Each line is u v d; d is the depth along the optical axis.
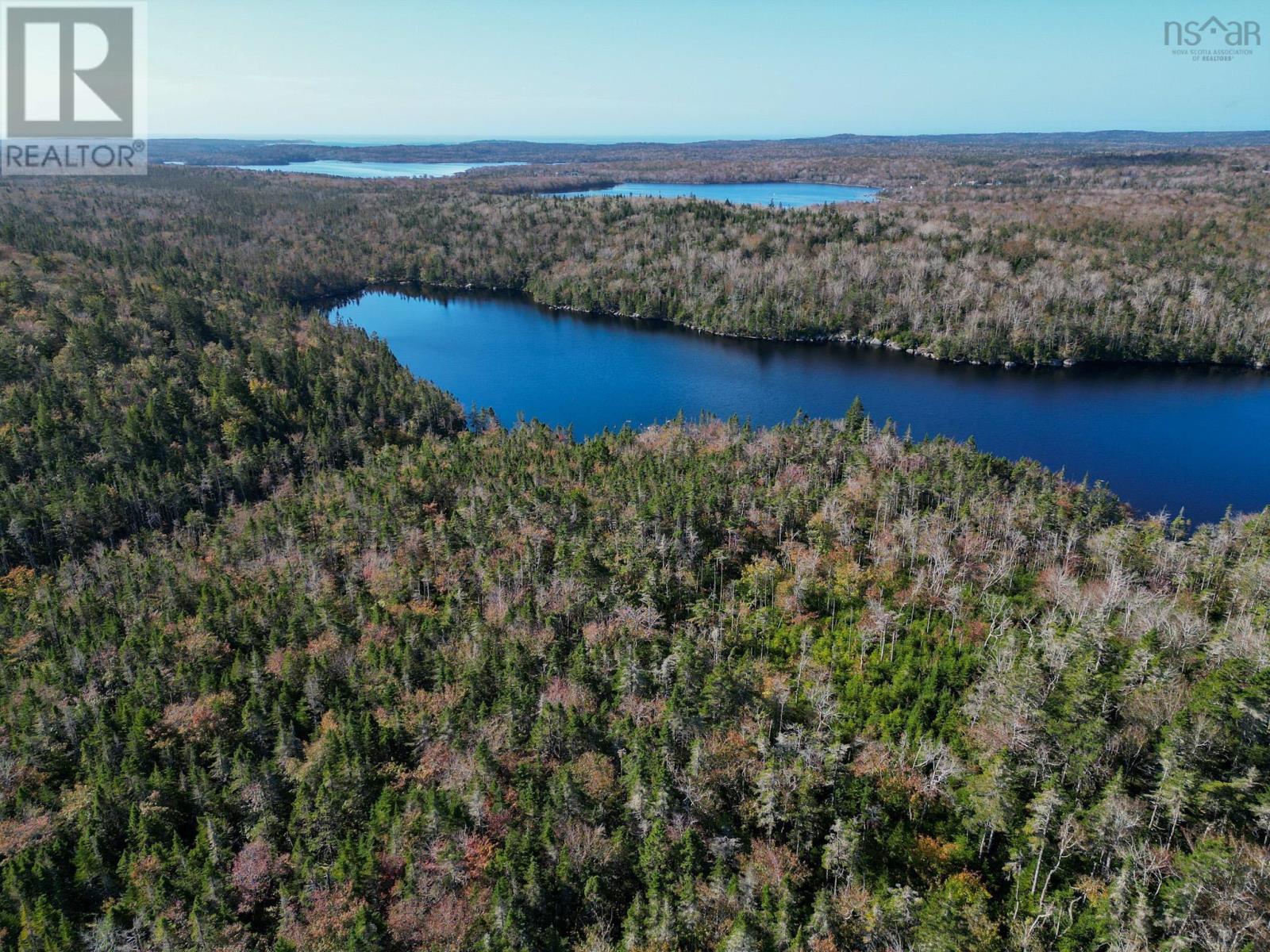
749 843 72.25
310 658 100.50
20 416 170.75
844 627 106.12
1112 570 109.69
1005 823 69.12
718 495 132.38
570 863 68.06
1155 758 70.75
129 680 102.31
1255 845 61.72
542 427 188.25
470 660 97.25
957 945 57.66
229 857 75.00
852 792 73.25
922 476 138.38
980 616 107.38
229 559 134.75
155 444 173.50
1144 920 57.00
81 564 142.12
